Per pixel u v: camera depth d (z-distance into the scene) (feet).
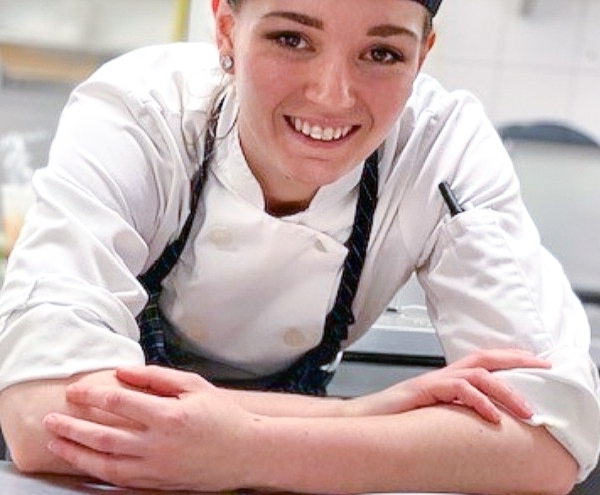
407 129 3.36
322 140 2.79
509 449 2.71
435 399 2.83
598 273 8.29
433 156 3.39
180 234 3.34
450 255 3.26
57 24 8.16
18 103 8.80
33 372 2.59
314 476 2.52
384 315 4.37
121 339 2.68
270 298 3.41
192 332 3.57
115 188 3.02
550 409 2.82
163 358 3.51
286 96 2.70
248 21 2.68
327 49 2.60
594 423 2.87
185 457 2.42
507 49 9.18
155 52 3.52
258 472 2.48
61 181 2.97
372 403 2.87
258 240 3.26
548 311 3.12
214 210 3.28
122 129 3.15
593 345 4.01
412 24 2.67
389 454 2.59
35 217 2.93
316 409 2.82
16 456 2.56
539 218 8.35
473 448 2.68
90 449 2.45
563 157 8.38
